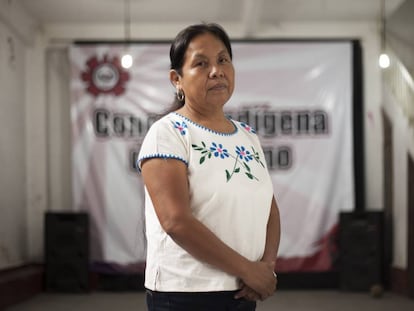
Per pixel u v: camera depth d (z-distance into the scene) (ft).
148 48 20.74
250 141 4.54
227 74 4.33
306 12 20.47
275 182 20.36
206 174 4.03
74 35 21.56
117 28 21.61
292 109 20.52
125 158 20.53
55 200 21.40
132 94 20.65
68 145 21.52
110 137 20.56
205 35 4.31
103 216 20.42
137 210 20.36
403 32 18.44
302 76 20.59
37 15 20.54
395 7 19.52
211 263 3.83
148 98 20.65
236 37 21.54
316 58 20.62
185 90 4.33
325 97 20.56
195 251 3.81
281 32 21.54
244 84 20.58
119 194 20.44
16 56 20.11
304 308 16.38
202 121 4.33
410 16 17.58
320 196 20.31
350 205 20.30
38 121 21.44
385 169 20.44
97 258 20.30
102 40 21.35
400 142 18.75
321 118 20.51
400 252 18.75
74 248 19.62
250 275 3.90
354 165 20.89
